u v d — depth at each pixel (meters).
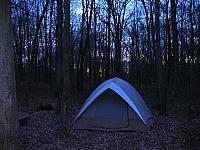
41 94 28.97
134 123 13.48
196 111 18.83
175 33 21.42
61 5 17.69
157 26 18.03
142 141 11.68
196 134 12.39
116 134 12.91
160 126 14.70
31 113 18.33
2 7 7.00
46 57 41.56
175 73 22.25
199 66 30.88
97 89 14.22
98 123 13.66
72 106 21.73
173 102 21.53
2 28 7.00
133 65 51.94
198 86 26.94
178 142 11.43
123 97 13.50
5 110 7.05
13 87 7.17
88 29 32.41
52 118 16.44
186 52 41.31
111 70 49.12
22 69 38.19
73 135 12.57
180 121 15.98
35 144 10.94
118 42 32.62
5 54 7.04
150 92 32.22
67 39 12.41
